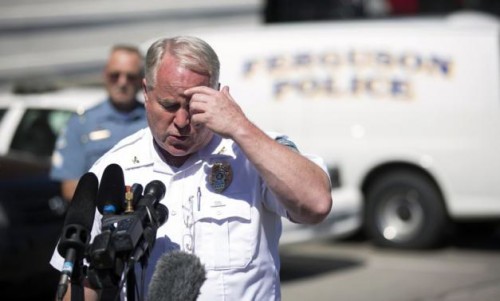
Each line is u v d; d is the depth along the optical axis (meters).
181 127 7.05
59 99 20.52
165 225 7.36
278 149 6.90
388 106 24.73
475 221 25.56
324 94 25.05
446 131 24.38
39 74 34.81
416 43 24.69
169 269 6.95
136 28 35.09
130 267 6.77
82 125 13.98
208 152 7.46
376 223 25.44
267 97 25.23
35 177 17.61
